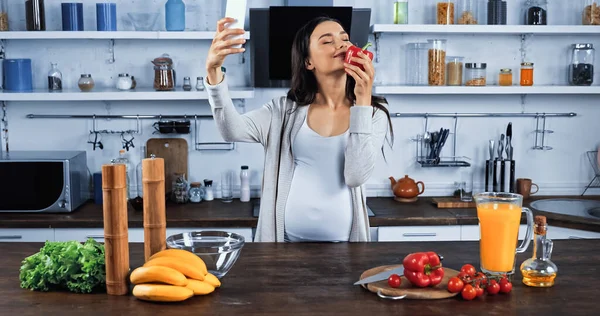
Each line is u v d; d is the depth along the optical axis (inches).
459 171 163.9
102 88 159.8
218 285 69.7
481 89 149.0
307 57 97.5
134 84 155.7
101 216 140.3
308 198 96.3
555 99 164.1
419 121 162.6
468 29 148.2
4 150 159.8
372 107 91.0
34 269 70.6
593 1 154.6
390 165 163.2
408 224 139.4
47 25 157.4
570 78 157.6
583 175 166.2
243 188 156.5
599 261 79.7
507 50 162.6
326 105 98.0
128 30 157.3
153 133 161.3
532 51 162.6
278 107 101.0
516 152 165.0
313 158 96.1
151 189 71.3
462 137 163.5
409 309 64.0
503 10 153.9
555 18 162.2
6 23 151.3
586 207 150.9
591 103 164.7
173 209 147.7
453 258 80.9
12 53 158.1
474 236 140.7
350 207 97.3
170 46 159.8
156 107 160.7
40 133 160.2
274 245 87.7
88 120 160.2
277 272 75.7
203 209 147.6
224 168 162.6
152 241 71.9
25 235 137.3
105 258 68.3
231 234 75.5
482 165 164.2
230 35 79.4
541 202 154.3
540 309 63.9
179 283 65.5
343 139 95.0
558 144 165.2
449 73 153.9
